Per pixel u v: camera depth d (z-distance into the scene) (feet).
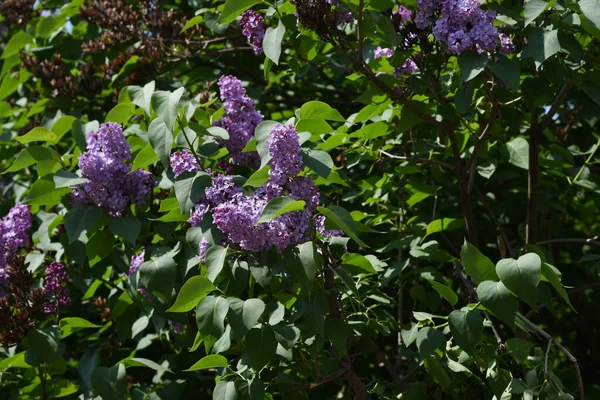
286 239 7.88
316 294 8.26
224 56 15.74
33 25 18.80
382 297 10.46
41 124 15.48
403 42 9.78
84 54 16.83
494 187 14.96
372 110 10.56
